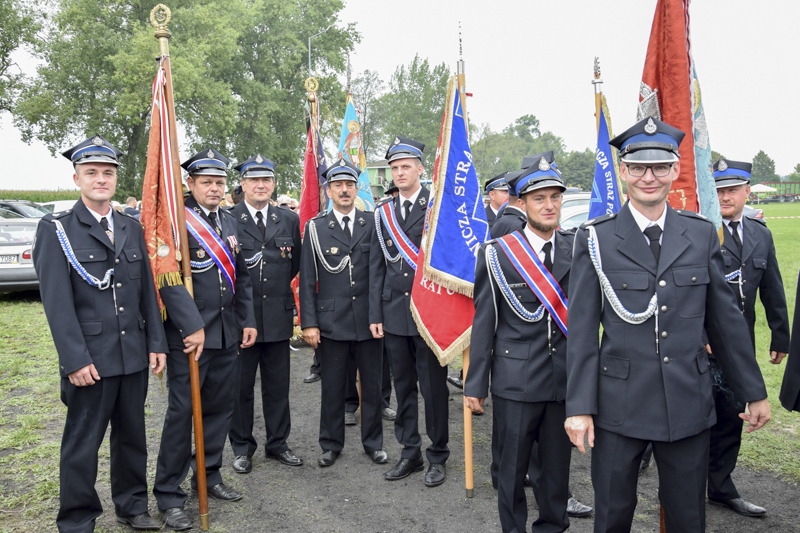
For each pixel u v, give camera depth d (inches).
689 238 85.4
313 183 249.1
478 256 114.0
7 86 832.9
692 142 113.5
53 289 108.2
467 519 124.9
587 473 148.5
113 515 127.2
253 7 1137.4
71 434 111.7
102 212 116.9
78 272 111.0
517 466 107.0
